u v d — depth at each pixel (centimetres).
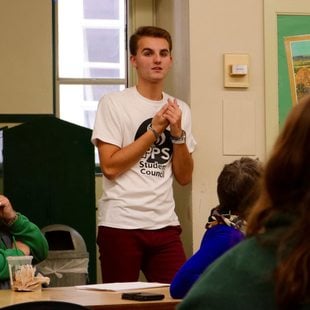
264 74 495
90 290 323
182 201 520
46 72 679
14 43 675
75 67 696
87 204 547
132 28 683
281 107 495
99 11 702
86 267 486
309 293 129
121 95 439
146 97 441
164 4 621
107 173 424
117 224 421
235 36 493
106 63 702
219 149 489
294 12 497
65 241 509
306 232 133
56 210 543
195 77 489
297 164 138
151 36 439
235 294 135
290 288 129
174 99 454
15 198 540
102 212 432
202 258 285
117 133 431
